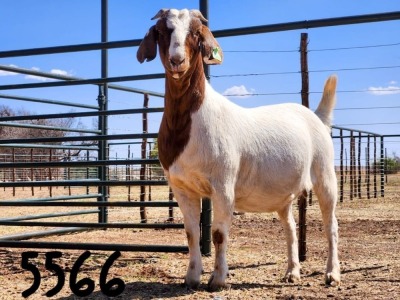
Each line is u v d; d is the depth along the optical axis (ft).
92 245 8.38
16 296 6.29
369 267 7.92
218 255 6.29
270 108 7.23
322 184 7.25
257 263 8.47
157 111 8.59
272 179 6.68
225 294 6.16
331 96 7.87
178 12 5.88
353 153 24.81
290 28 7.81
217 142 6.15
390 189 32.35
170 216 15.24
